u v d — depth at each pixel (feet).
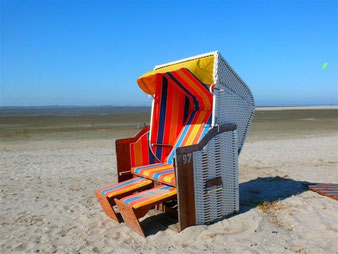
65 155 37.96
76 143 49.65
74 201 19.95
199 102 19.19
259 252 12.10
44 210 18.34
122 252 12.69
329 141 46.32
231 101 15.96
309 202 17.84
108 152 39.96
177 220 15.71
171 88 18.56
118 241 13.79
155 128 18.52
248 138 52.70
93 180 25.55
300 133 60.39
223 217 15.61
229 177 15.80
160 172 16.17
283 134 58.85
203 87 16.93
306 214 15.92
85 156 37.09
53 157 36.63
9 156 37.68
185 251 12.46
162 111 18.52
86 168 30.30
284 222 15.01
